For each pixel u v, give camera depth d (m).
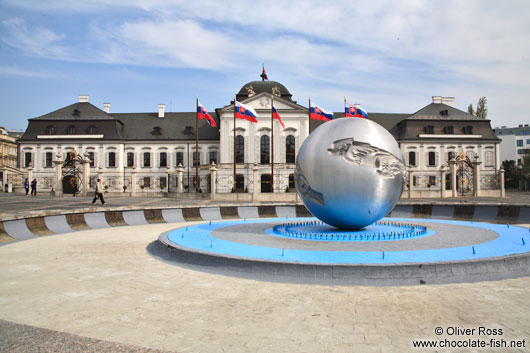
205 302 6.61
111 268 9.14
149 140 60.34
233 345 4.91
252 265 8.32
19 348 4.75
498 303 6.44
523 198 39.28
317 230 13.02
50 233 15.27
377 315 5.93
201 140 60.16
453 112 62.25
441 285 7.50
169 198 38.44
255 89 62.38
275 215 22.38
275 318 5.84
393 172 11.32
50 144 58.94
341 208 11.34
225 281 7.94
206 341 5.03
